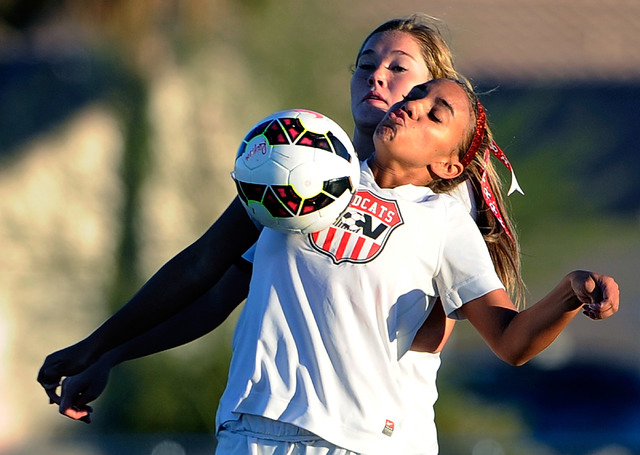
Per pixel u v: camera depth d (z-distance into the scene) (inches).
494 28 2305.6
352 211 446.3
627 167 1838.1
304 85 1579.7
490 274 446.9
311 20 1596.9
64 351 496.7
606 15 2448.3
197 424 1396.4
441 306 465.7
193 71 1544.0
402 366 452.4
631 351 1747.0
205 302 523.8
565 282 402.6
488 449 1286.9
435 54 515.5
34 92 1584.6
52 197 1518.2
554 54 2246.6
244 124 1569.9
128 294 1457.9
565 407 1530.5
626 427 1454.2
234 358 460.8
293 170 427.2
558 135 1678.2
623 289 1793.8
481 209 496.1
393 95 500.1
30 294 1460.4
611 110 2086.6
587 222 1599.4
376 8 2011.6
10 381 1437.0
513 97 1955.0
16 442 1366.9
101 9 1472.7
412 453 444.8
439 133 456.1
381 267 438.9
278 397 434.6
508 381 1594.5
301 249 446.0
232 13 1562.5
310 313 438.9
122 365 1403.8
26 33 1603.1
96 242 1497.3
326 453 431.2
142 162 1494.8
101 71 1526.8
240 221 485.7
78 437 1373.0
